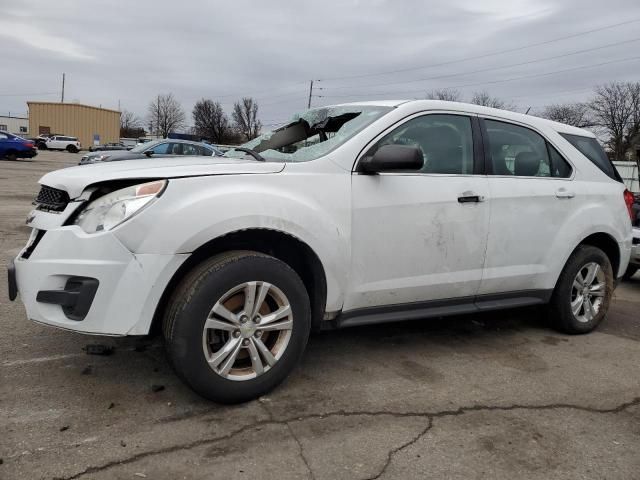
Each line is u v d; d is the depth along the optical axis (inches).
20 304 180.5
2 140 1106.1
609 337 183.8
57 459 94.7
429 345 164.7
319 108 165.2
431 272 144.1
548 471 99.8
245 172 118.6
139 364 136.6
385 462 99.7
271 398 122.3
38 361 135.8
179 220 107.7
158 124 3496.6
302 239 121.1
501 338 175.3
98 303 105.4
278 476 93.6
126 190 110.0
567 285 175.5
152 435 104.3
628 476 99.6
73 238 107.3
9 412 110.2
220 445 102.1
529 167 166.9
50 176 124.6
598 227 178.9
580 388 137.8
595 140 193.6
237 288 113.0
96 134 2497.5
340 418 114.9
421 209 139.7
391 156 126.0
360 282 133.7
